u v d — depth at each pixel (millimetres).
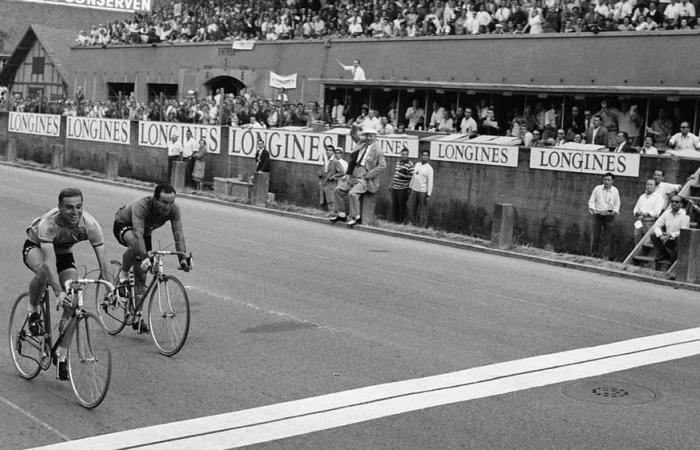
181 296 8883
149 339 9711
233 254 15195
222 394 7770
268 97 34219
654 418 7363
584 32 23781
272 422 7055
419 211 20266
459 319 10938
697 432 7047
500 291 12977
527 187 18578
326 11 33031
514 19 26047
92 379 7277
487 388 8094
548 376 8547
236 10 38312
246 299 11664
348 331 10125
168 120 31516
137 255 9305
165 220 9547
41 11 62062
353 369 8617
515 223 18797
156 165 28547
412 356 9141
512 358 9180
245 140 25375
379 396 7781
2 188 23594
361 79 28828
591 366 8953
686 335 10500
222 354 9086
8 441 6523
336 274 13727
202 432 6793
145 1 61781
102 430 6801
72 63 46031
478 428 7020
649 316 11625
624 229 17078
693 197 16109
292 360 8891
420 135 24484
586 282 14398
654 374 8711
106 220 18578
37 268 7832
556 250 18109
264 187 23391
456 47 27125
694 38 21547
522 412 7441
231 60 35938
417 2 29969
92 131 31469
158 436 6688
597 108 23391
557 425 7133
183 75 38656
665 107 22016
